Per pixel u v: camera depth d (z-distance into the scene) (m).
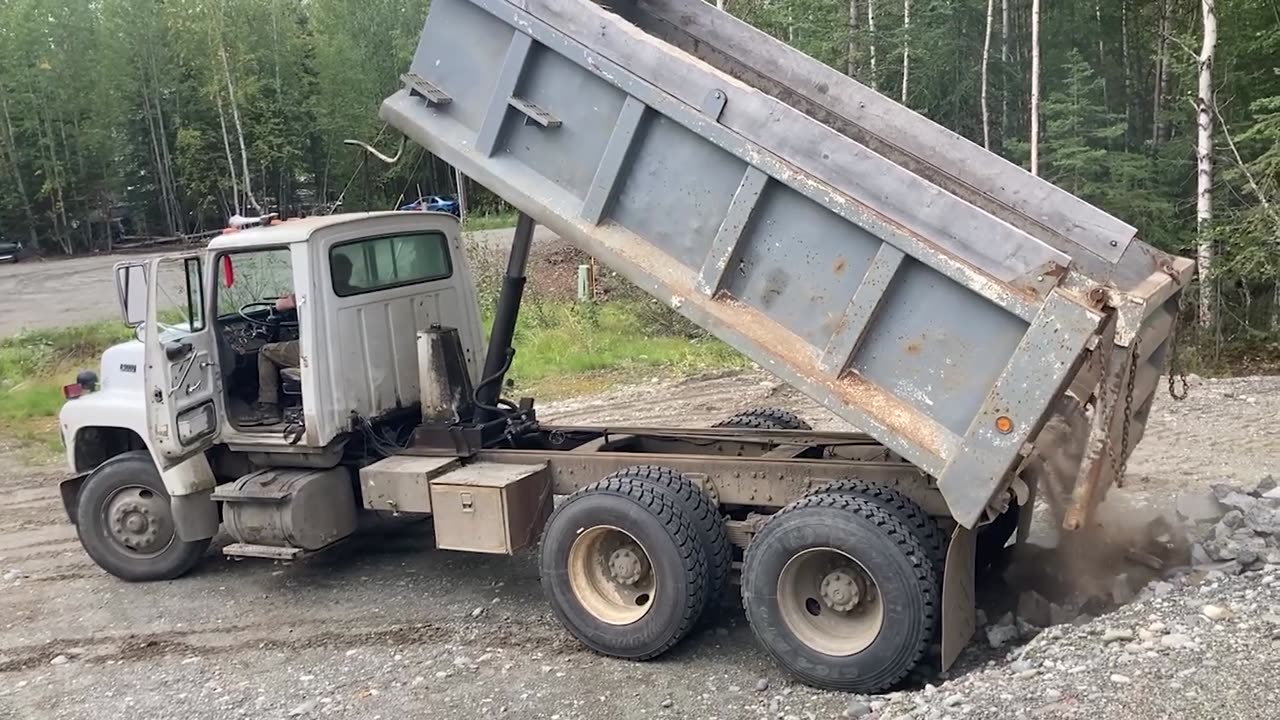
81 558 7.50
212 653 5.57
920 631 4.31
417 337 6.40
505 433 6.42
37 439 12.12
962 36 24.20
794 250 4.49
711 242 4.69
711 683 4.76
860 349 4.39
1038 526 6.39
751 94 4.45
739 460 5.26
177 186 47.16
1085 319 3.78
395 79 48.06
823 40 24.28
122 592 6.69
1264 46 17.19
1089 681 3.81
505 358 6.45
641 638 4.95
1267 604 4.20
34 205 44.81
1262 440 8.15
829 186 4.31
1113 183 19.00
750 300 4.64
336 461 6.36
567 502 5.11
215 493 6.21
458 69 5.32
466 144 5.31
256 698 4.94
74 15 44.94
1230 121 18.31
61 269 34.72
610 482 5.06
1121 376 3.98
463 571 6.65
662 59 4.66
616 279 20.17
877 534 4.38
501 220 30.91
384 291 6.47
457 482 5.61
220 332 6.48
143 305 6.20
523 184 5.16
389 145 43.34
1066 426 4.32
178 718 4.78
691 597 4.82
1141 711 3.52
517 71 5.07
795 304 4.52
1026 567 5.56
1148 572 5.17
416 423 6.80
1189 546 5.35
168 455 6.32
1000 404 3.96
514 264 6.26
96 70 44.84
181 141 44.00
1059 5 25.00
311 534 6.13
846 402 4.38
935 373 4.22
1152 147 21.17
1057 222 5.20
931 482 4.83
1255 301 15.91
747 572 4.67
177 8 43.16
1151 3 23.56
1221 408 9.28
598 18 4.82
